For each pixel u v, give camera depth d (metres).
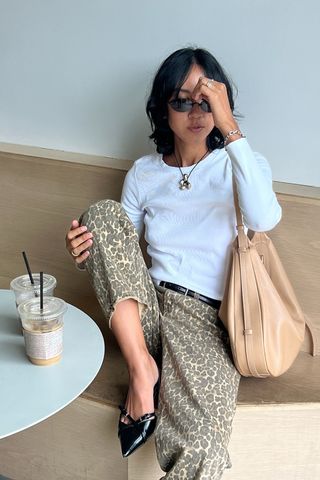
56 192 2.07
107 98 2.03
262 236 1.65
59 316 1.32
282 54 1.74
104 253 1.57
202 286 1.68
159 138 1.73
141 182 1.77
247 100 1.83
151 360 1.57
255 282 1.56
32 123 2.20
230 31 1.78
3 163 2.13
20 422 1.17
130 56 1.95
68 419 1.66
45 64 2.09
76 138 2.14
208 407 1.43
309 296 1.80
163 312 1.70
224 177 1.64
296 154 1.83
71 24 2.00
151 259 1.93
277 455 1.62
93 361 1.35
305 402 1.58
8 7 2.08
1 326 1.49
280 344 1.57
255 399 1.58
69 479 1.72
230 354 1.62
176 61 1.59
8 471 1.79
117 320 1.55
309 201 1.72
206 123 1.60
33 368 1.33
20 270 2.21
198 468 1.35
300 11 1.68
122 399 1.59
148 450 1.57
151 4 1.86
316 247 1.75
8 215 2.18
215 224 1.66
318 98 1.74
